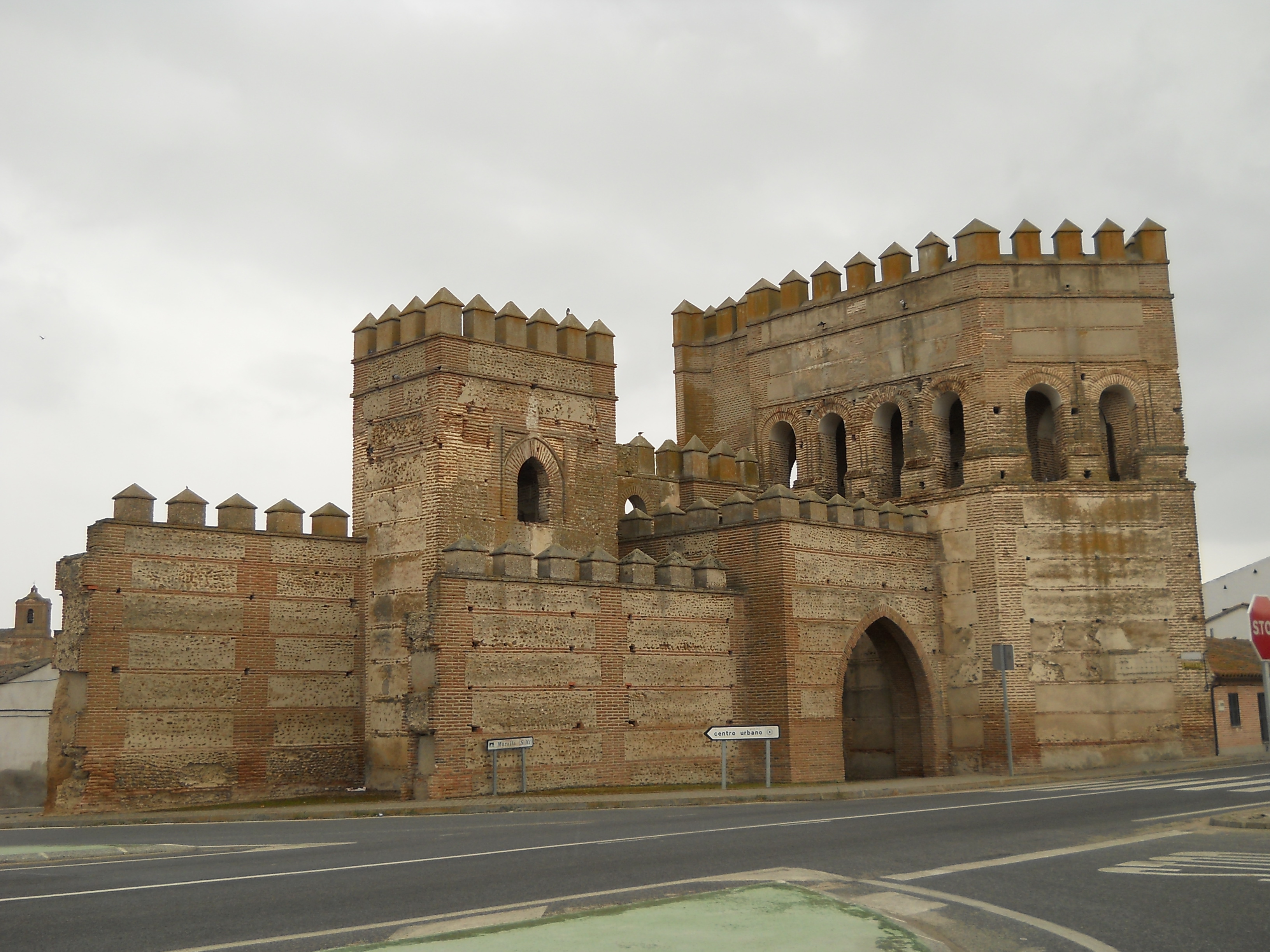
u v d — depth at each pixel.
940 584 43.47
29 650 75.75
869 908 12.55
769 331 50.72
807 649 38.31
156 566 33.44
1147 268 44.88
